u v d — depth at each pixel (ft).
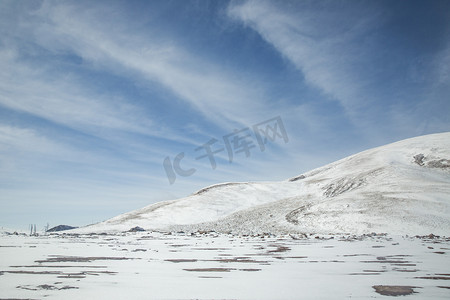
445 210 139.33
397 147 361.30
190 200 307.78
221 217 241.96
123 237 90.99
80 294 18.58
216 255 41.81
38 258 36.73
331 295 18.70
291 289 20.42
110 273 26.53
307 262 34.68
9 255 39.60
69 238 81.41
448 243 64.85
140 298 17.72
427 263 33.73
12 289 19.85
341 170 337.93
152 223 235.20
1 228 158.10
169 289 20.22
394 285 21.81
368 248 52.24
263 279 24.07
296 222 163.43
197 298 17.83
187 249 50.67
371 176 245.45
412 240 74.23
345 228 133.08
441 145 325.42
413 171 237.66
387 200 162.40
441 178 223.30
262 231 151.33
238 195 310.86
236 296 18.37
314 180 333.21
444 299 17.75
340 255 41.81
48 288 20.21
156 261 35.04
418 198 157.99
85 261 34.37
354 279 24.18
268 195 301.43
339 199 184.34
